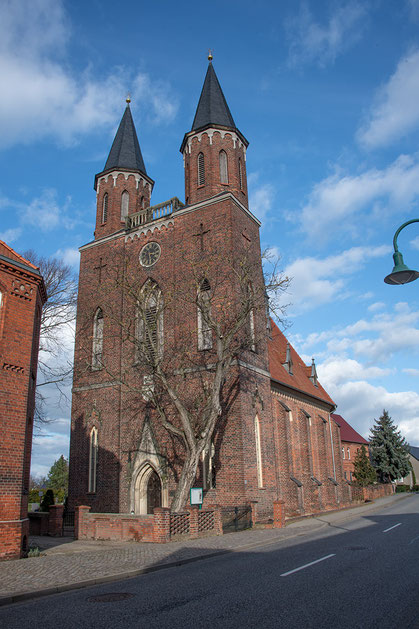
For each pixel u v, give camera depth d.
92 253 37.38
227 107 37.91
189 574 13.30
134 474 30.36
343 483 48.69
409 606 9.05
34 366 21.78
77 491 32.19
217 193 34.66
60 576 13.22
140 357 28.70
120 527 22.11
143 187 40.19
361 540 19.59
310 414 43.47
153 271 34.00
